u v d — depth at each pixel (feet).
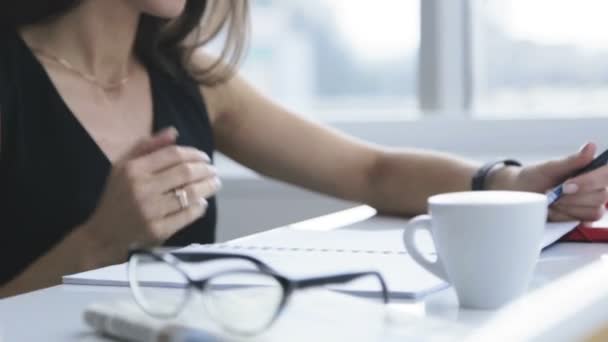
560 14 8.33
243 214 8.32
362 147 6.24
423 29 8.64
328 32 9.36
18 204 5.13
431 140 8.57
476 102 8.67
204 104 6.16
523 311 2.78
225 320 2.47
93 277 3.49
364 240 4.24
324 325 2.52
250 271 2.57
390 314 2.70
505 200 2.91
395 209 5.76
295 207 8.16
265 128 6.49
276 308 2.48
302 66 9.73
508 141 8.38
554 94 8.46
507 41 8.54
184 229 5.63
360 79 9.17
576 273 3.42
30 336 2.67
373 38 9.05
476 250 2.83
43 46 5.52
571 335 2.69
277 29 9.73
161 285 3.27
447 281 3.03
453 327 2.58
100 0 5.42
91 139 5.28
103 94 5.59
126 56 5.69
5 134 5.15
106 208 4.39
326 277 2.56
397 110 8.96
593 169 4.62
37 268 4.38
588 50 8.30
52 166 5.18
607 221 4.52
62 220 5.13
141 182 4.35
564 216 4.49
